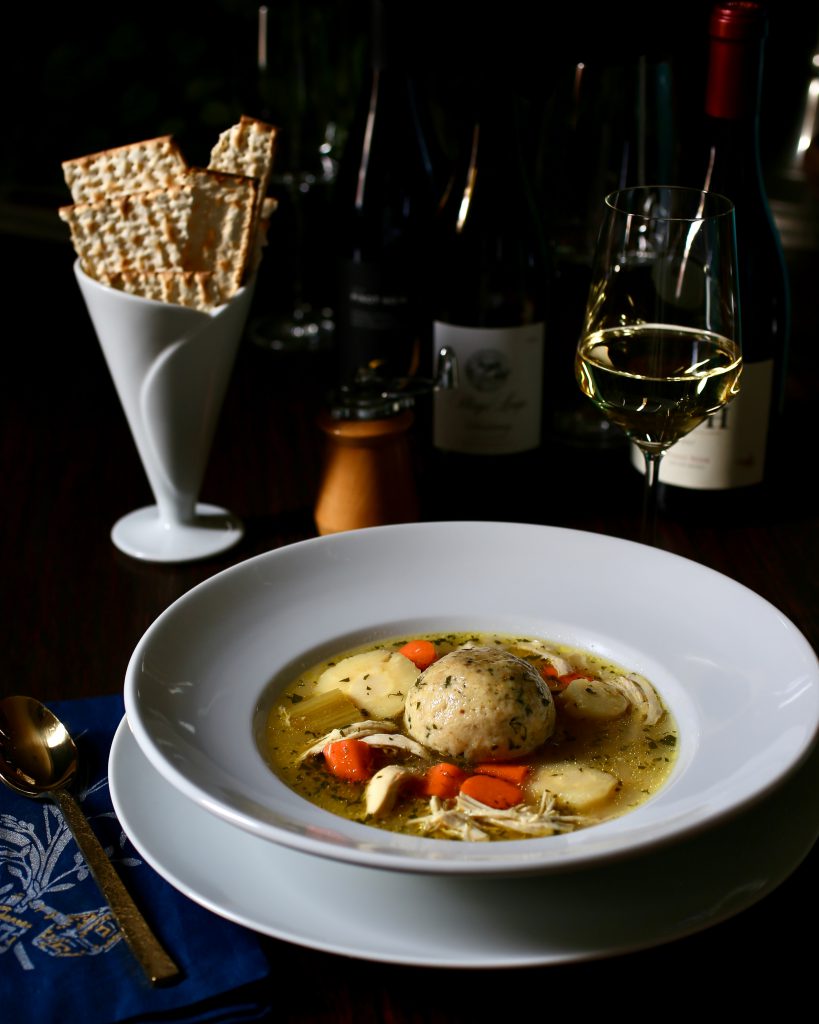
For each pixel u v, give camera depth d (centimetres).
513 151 99
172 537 93
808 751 64
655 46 112
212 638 75
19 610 87
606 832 64
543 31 111
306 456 104
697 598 78
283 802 66
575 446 106
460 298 102
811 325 125
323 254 133
